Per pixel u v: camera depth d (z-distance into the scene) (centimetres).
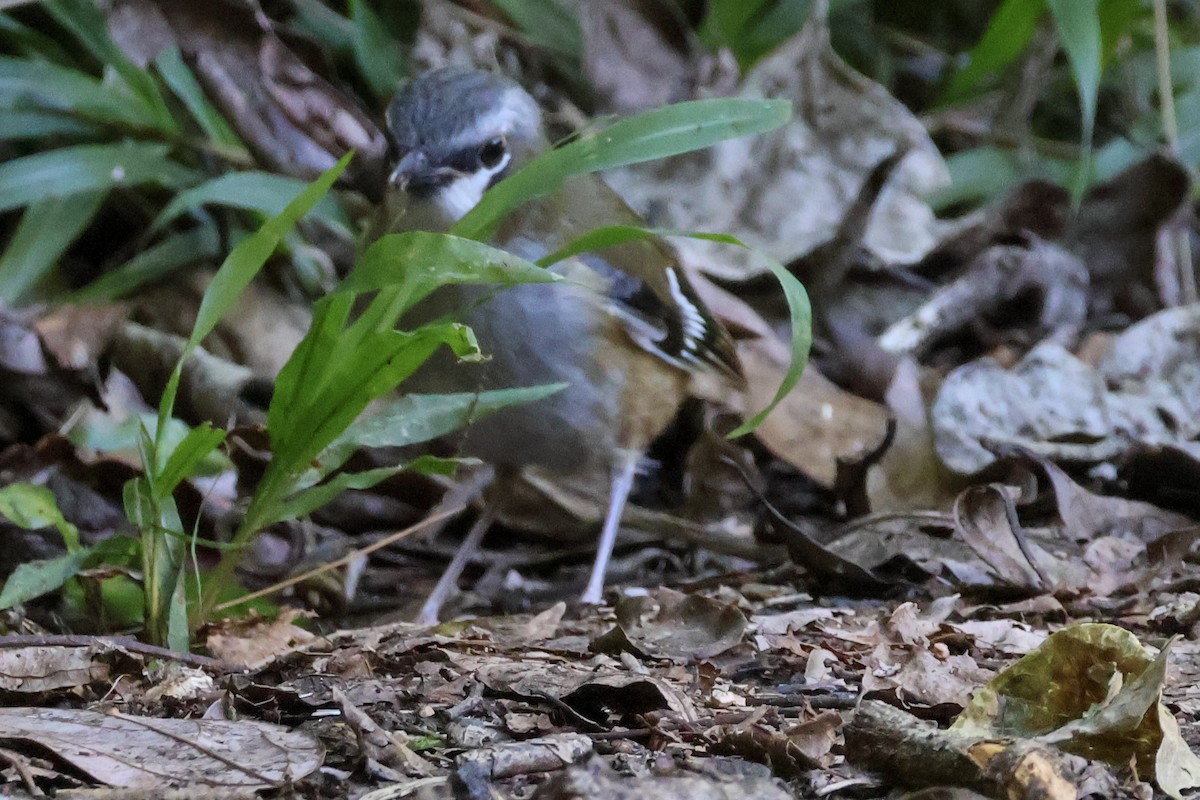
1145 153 1329
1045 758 422
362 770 445
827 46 1250
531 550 1011
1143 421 1033
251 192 1041
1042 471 973
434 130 827
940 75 1532
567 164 554
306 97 1038
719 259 1186
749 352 1074
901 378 1049
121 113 1145
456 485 922
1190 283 1277
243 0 995
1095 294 1291
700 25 1447
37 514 644
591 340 832
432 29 1231
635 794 399
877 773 446
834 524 988
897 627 634
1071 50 1083
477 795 419
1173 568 778
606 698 517
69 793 405
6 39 1248
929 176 1271
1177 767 433
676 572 946
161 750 445
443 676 547
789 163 1228
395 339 545
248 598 637
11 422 977
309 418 568
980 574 787
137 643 537
